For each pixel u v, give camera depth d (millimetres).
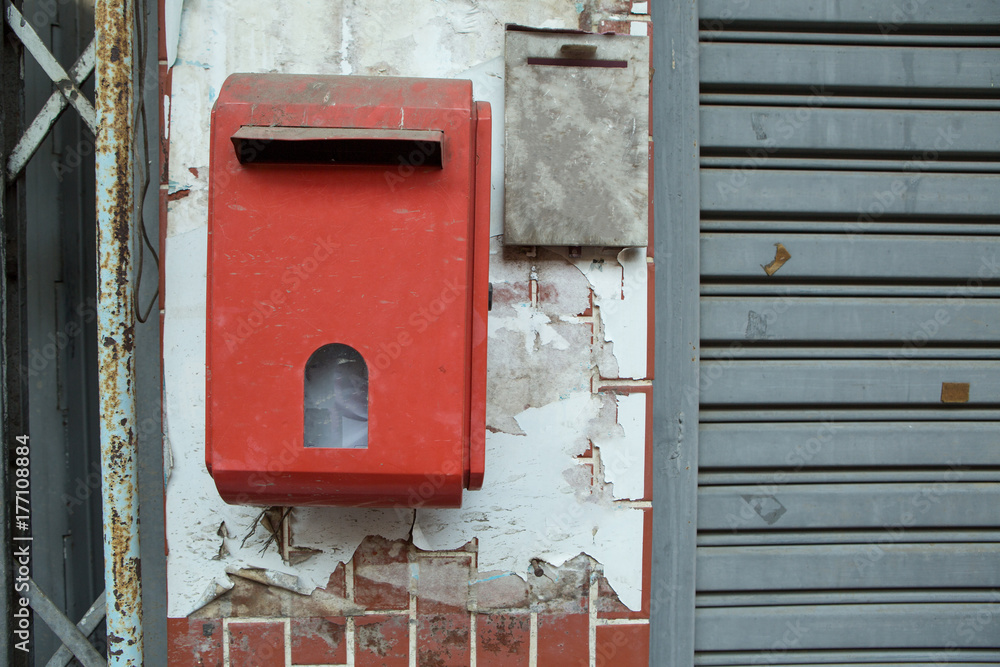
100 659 1511
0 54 1478
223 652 1499
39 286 1612
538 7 1512
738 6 1665
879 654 1710
